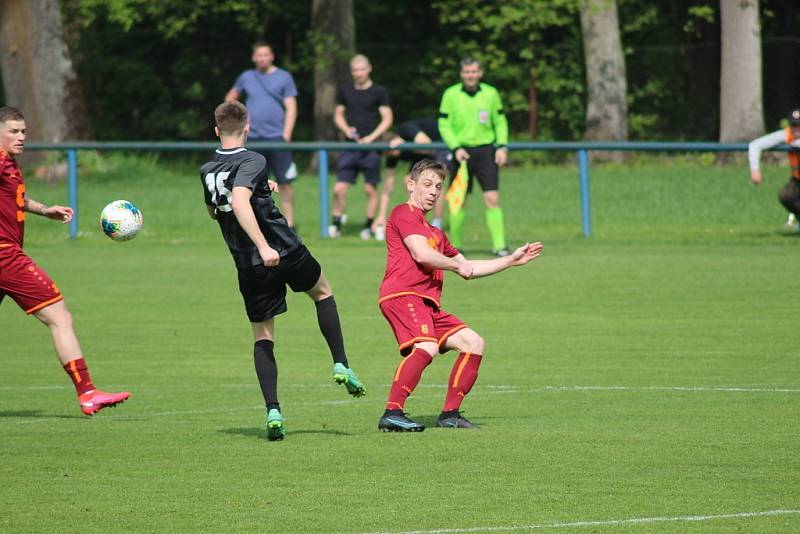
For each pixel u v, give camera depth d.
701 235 59.53
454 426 24.23
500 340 35.06
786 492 19.03
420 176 23.94
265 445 22.89
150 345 35.38
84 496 19.31
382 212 60.22
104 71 121.06
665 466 20.75
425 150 58.28
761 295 42.19
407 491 19.38
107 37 121.81
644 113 111.06
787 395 27.03
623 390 28.03
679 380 29.11
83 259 54.59
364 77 59.59
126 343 35.69
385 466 21.05
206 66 120.88
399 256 24.02
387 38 126.44
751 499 18.66
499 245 52.72
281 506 18.59
